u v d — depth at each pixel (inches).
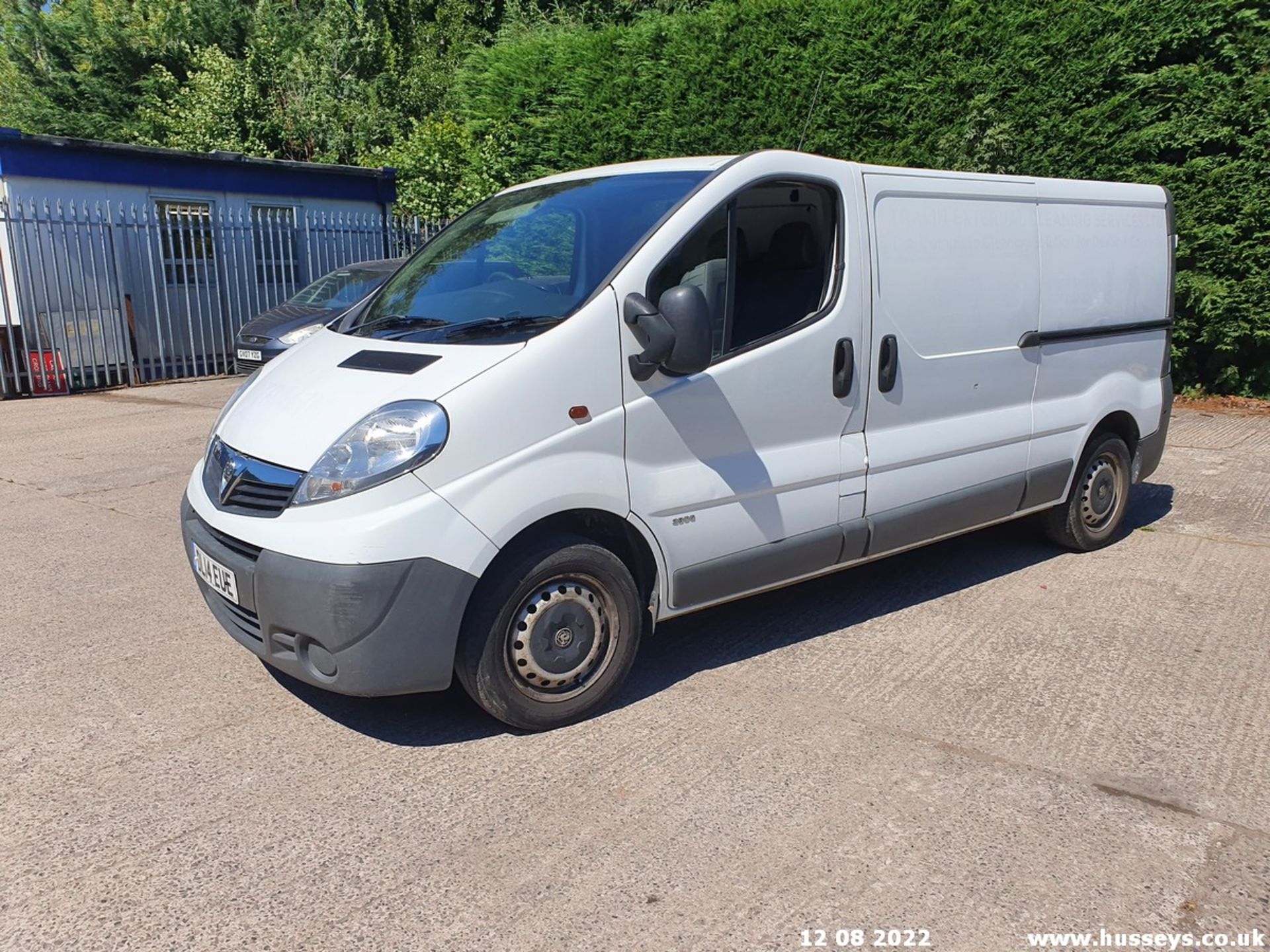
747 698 152.8
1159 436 237.5
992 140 408.2
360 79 964.0
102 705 150.9
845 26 446.3
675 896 105.5
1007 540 238.5
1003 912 103.2
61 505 272.5
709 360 139.3
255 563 131.0
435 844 114.7
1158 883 108.0
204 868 110.7
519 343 134.6
